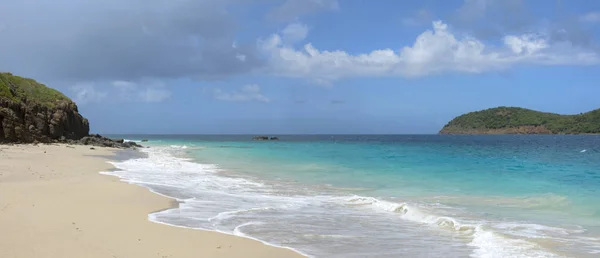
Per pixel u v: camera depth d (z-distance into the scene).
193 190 18.52
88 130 65.38
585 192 19.47
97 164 28.36
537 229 12.00
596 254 9.50
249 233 11.12
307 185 21.47
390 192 19.34
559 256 9.35
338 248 9.97
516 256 9.40
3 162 24.08
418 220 13.13
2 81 49.31
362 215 13.86
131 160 35.25
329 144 89.25
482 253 9.62
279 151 55.28
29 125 47.84
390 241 10.66
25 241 8.81
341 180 23.67
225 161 37.03
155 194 16.38
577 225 12.56
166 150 56.22
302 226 12.12
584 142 108.44
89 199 14.34
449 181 23.53
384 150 60.12
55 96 58.91
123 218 11.75
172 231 10.64
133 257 8.36
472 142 110.88
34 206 12.39
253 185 21.05
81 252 8.37
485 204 16.20
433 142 111.56
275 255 9.12
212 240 10.02
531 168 31.84
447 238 10.99
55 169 22.94
